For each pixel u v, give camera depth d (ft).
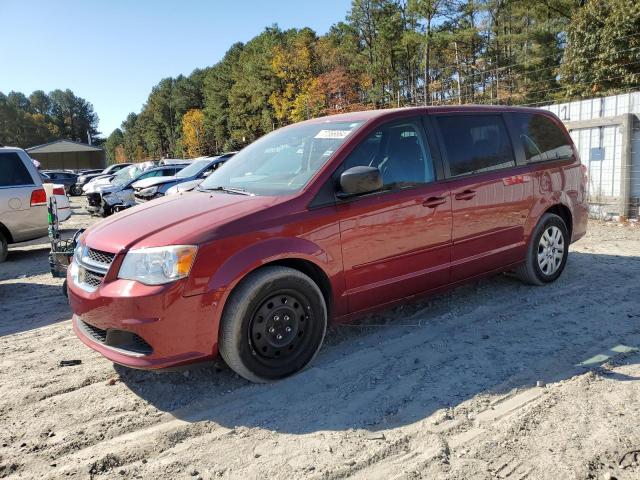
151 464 9.05
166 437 9.84
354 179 11.87
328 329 14.17
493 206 15.43
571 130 36.76
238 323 10.87
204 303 10.54
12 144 441.68
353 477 8.43
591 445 8.92
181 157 375.66
